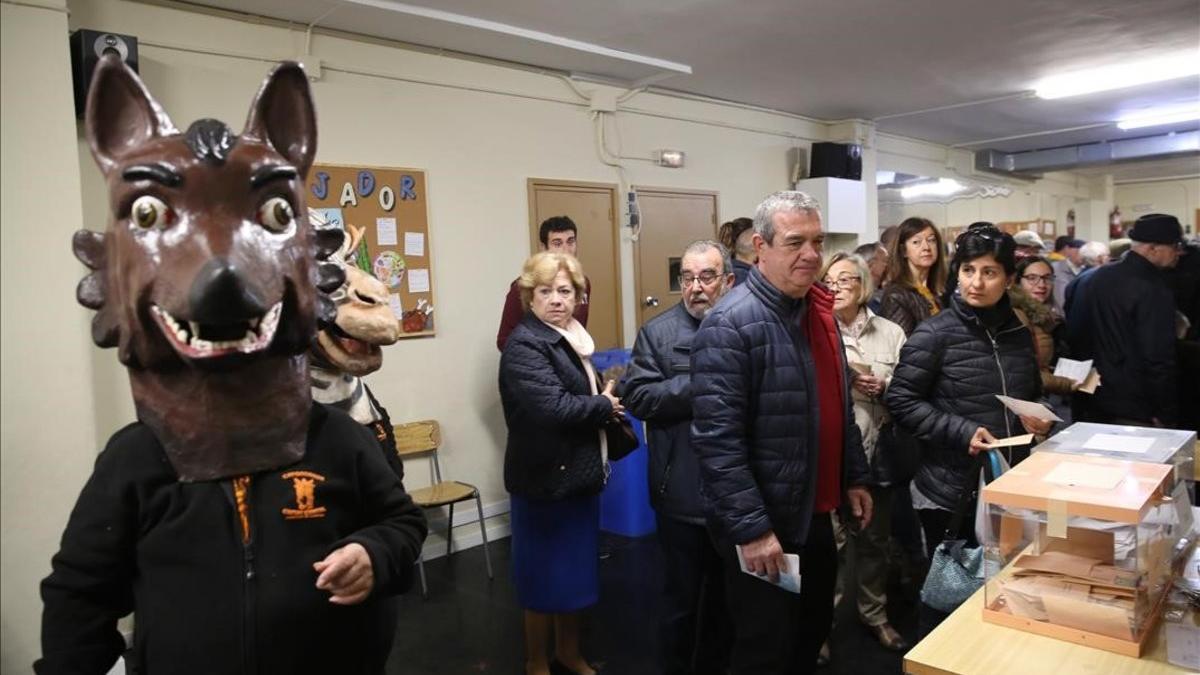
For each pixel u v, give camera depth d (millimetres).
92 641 1074
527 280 2395
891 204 7574
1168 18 4223
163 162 1011
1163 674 1271
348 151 3639
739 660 1806
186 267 990
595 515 2482
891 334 2771
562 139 4547
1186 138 7832
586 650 2836
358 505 1226
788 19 3932
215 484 1091
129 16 3010
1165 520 1501
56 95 2082
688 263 2318
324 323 1186
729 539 1768
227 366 1017
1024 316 3039
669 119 5242
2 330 1712
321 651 1145
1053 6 3967
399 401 3818
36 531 1594
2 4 1910
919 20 4066
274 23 3396
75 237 1089
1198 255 3992
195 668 1065
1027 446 2205
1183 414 3406
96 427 2824
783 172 6191
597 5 3568
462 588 3477
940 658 1348
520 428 2387
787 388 1784
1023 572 1473
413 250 3848
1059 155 8594
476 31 3701
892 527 3076
